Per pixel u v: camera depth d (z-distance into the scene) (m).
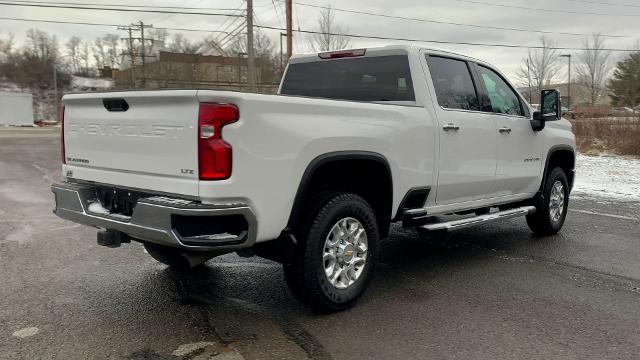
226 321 4.07
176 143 3.55
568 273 5.37
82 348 3.59
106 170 4.14
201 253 3.77
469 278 5.19
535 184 6.57
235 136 3.43
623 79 56.94
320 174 4.19
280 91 6.21
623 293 4.78
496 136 5.72
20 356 3.46
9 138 29.09
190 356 3.48
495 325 4.03
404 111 4.67
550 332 3.92
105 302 4.45
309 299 4.07
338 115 4.09
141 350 3.56
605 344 3.72
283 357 3.48
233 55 46.34
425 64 5.11
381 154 4.39
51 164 15.79
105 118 4.07
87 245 6.27
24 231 6.96
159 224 3.50
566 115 30.98
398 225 7.68
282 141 3.67
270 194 3.64
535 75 55.53
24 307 4.33
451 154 5.12
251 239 3.58
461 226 5.19
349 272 4.29
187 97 3.43
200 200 3.45
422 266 5.61
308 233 3.97
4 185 11.34
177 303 4.44
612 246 6.49
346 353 3.55
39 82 80.00
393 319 4.13
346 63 5.58
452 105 5.30
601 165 15.95
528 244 6.59
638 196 10.61
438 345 3.68
